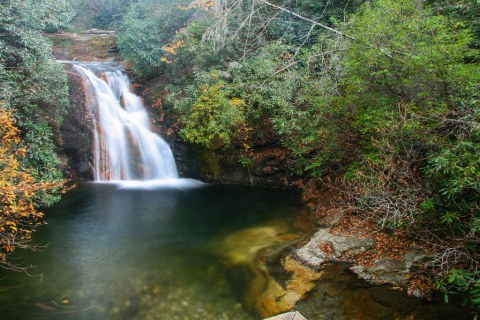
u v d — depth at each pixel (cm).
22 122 687
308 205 781
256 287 452
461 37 457
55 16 857
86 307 407
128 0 1889
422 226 507
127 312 399
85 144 962
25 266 505
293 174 909
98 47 1480
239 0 914
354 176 628
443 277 414
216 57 966
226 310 405
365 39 489
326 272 474
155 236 628
